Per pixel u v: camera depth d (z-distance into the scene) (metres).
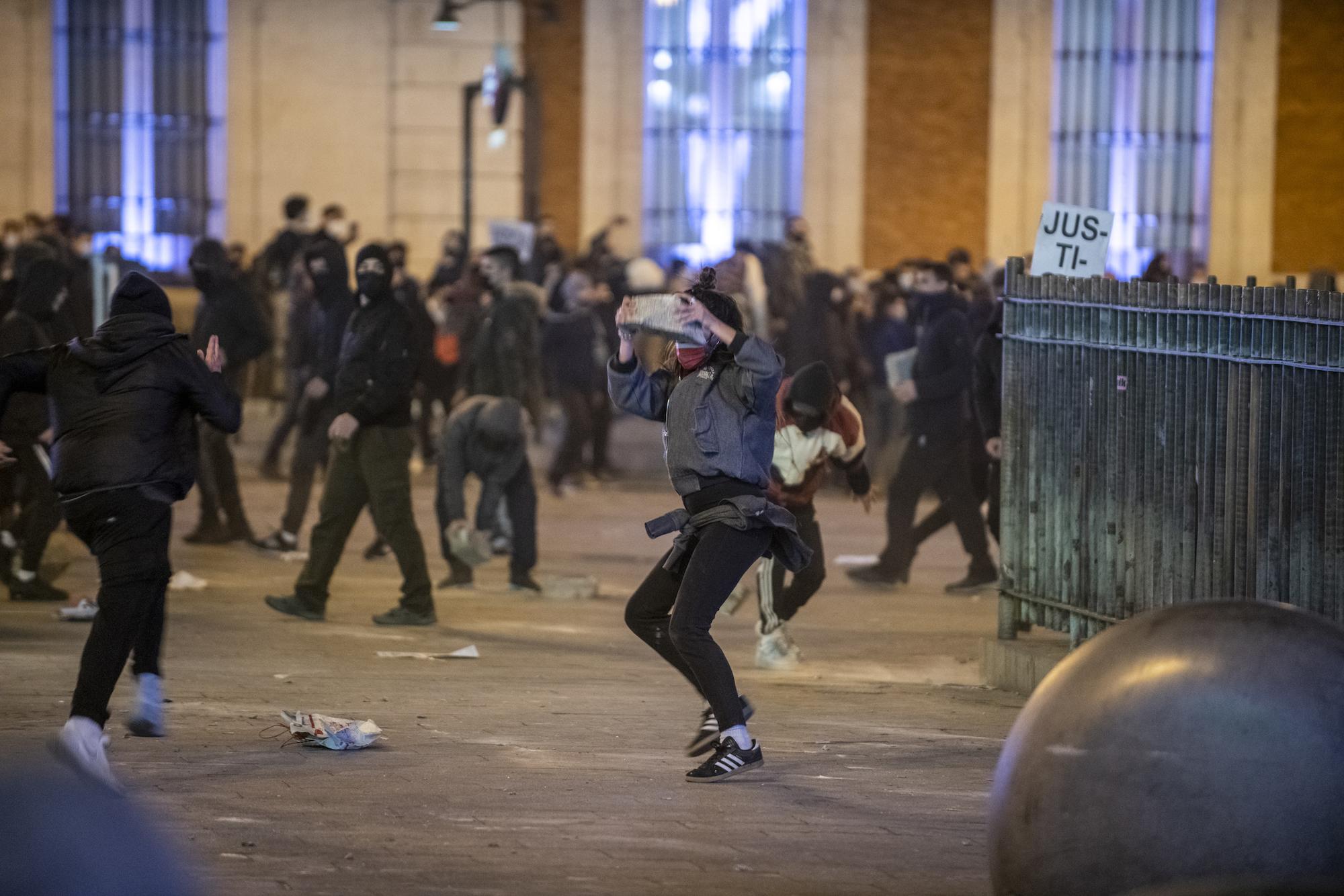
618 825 12.93
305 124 57.72
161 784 13.77
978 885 11.63
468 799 13.55
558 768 14.70
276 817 12.89
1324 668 9.36
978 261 61.34
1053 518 19.03
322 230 40.31
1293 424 15.73
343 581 27.20
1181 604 10.05
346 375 22.33
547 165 60.03
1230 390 16.31
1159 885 9.19
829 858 12.17
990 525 24.52
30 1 57.31
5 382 14.32
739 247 42.84
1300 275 61.16
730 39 60.38
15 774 6.26
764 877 11.70
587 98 59.84
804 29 60.59
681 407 14.55
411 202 57.62
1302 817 9.06
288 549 29.61
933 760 15.29
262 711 16.75
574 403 39.81
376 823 12.80
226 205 58.09
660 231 60.69
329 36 57.53
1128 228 61.47
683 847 12.38
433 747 15.40
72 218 56.53
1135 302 17.55
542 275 48.16
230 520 30.73
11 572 24.31
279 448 40.19
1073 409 18.58
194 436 14.85
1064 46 61.06
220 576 27.28
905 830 12.94
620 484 42.47
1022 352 19.38
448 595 26.14
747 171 60.75
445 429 25.98
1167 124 61.09
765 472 14.56
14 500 24.50
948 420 27.59
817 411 19.20
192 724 16.06
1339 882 6.40
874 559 31.92
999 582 19.80
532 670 19.73
